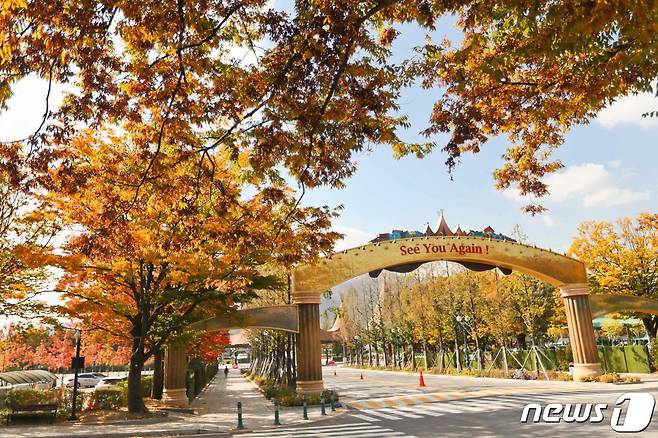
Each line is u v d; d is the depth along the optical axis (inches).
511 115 357.1
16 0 243.9
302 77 309.4
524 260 1110.4
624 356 1306.6
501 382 1208.2
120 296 837.2
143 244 602.9
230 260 700.0
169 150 391.2
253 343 2428.6
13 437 584.4
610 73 272.7
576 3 208.4
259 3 296.7
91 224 592.1
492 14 254.7
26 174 331.0
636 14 202.4
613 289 1439.5
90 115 310.5
